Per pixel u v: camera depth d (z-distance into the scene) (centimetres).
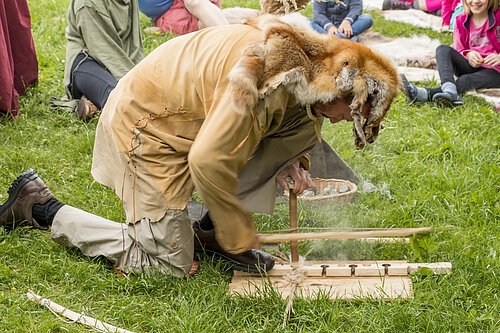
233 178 472
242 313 510
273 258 561
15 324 495
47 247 585
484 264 560
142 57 882
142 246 545
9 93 797
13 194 595
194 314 500
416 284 536
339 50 469
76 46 850
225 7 1316
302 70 461
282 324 498
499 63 947
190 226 546
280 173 543
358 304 522
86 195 679
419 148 776
